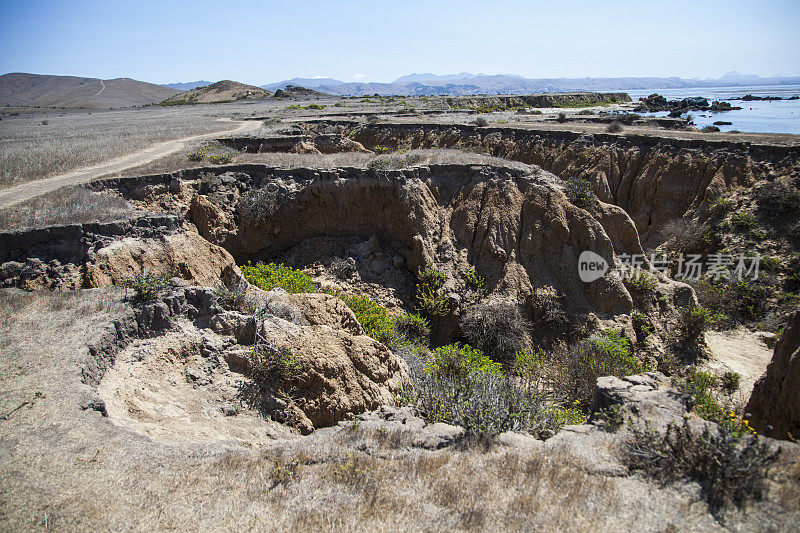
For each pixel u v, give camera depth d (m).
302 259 23.42
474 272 20.81
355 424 9.01
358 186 23.41
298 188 23.80
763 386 11.42
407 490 6.70
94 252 14.20
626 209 30.92
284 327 11.07
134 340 10.52
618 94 120.75
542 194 21.33
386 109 64.50
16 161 26.56
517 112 63.53
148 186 22.47
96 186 21.81
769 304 21.12
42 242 14.95
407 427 8.80
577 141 35.59
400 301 21.34
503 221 21.34
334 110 63.69
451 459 7.57
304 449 7.73
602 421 9.06
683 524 5.94
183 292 11.47
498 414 9.16
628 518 6.08
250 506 6.26
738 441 7.08
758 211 24.56
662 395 9.73
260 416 9.77
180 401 9.44
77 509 5.97
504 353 18.16
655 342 18.19
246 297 12.48
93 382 8.95
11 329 10.08
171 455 7.18
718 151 28.33
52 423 7.48
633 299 19.22
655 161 30.36
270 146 35.19
